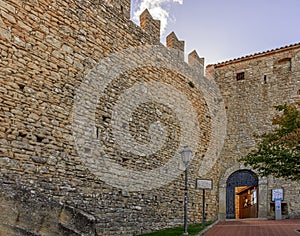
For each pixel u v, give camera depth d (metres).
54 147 10.13
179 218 15.04
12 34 9.62
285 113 11.70
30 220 8.09
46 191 9.63
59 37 10.95
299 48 19.94
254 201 21.39
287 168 10.58
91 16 12.24
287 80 19.92
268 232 11.64
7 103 9.18
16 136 9.23
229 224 15.52
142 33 14.72
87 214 9.35
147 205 13.29
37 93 9.98
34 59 10.08
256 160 11.31
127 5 14.09
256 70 20.95
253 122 20.28
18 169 9.09
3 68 9.25
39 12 10.48
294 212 18.00
